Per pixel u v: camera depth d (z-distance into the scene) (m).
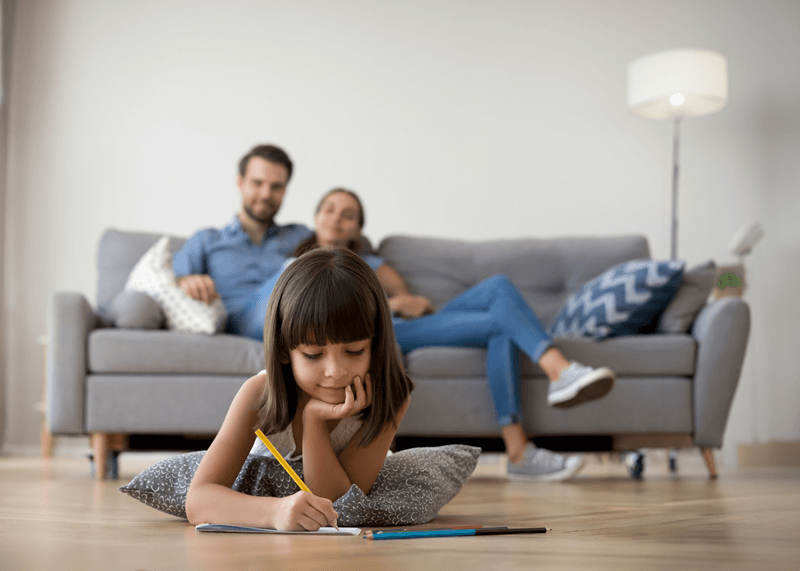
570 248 3.02
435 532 0.94
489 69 4.05
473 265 3.02
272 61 4.10
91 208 4.06
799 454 3.38
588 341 2.41
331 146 4.06
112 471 2.38
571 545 0.86
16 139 4.07
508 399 2.30
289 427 1.09
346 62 4.09
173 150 4.08
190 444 2.42
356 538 0.92
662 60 3.29
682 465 3.12
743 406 3.68
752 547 0.85
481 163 4.02
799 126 3.82
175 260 2.79
